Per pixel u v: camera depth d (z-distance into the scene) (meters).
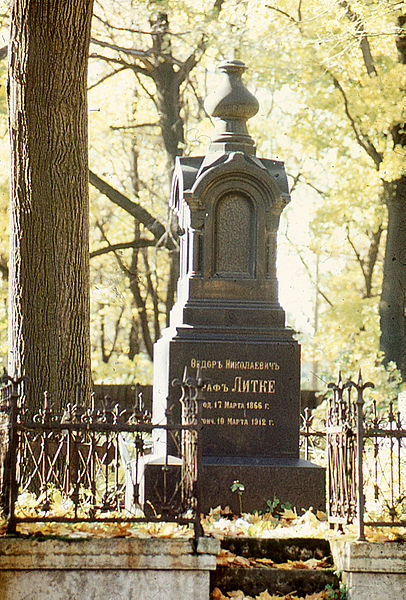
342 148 23.98
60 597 7.70
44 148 12.17
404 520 8.11
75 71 12.22
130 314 31.89
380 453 12.30
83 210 12.40
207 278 10.41
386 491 10.02
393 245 22.30
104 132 26.03
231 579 8.09
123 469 11.32
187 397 8.49
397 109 20.70
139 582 7.79
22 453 9.22
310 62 21.23
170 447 9.93
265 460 9.91
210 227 10.44
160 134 27.00
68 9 11.95
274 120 26.38
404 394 15.74
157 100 24.53
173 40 22.41
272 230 10.52
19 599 7.64
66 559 7.70
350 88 21.98
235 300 10.43
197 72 25.95
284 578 8.11
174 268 25.39
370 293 28.94
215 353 10.18
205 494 9.58
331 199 25.11
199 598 7.82
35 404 11.88
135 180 28.36
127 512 8.76
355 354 22.70
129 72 26.48
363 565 7.89
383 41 22.38
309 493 9.68
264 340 10.28
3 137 22.91
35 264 12.13
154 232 24.72
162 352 10.54
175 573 7.83
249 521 9.27
